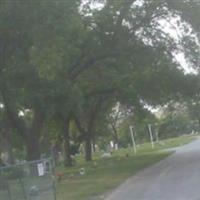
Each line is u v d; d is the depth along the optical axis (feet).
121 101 184.44
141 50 130.72
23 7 98.58
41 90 108.88
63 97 115.34
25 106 119.34
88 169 147.74
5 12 98.48
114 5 124.88
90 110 197.36
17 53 104.22
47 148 240.12
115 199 72.69
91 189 88.79
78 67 127.44
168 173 104.12
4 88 108.58
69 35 109.09
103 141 387.75
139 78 149.07
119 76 147.33
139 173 113.60
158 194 71.41
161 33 130.82
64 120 185.57
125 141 412.57
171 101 197.67
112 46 127.65
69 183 104.68
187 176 92.32
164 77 148.66
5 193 61.87
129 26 127.54
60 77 112.68
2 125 141.79
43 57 98.22
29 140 119.03
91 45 123.95
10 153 167.63
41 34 99.86
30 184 65.36
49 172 68.64
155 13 128.47
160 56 132.46
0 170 62.28
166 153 190.49
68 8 101.81
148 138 430.20
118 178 106.01
